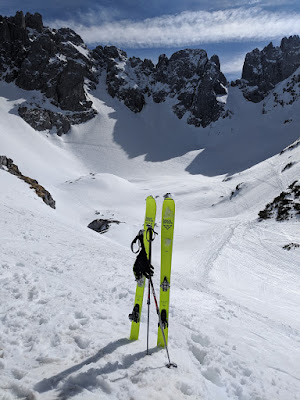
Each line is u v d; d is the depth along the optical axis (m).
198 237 43.12
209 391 4.11
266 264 27.78
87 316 5.88
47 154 151.88
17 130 158.50
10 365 4.08
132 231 50.12
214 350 5.27
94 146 174.88
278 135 177.12
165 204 5.11
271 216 46.28
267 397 4.14
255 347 5.98
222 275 23.97
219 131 195.12
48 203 41.19
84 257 12.42
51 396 3.48
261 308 14.31
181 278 14.38
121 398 3.61
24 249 11.90
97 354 4.51
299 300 18.09
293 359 5.75
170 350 5.01
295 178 62.81
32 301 6.46
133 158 169.88
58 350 4.56
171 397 3.76
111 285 8.66
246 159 158.50
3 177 35.88
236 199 70.25
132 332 5.15
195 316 7.09
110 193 94.88
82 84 197.25
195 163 162.50
